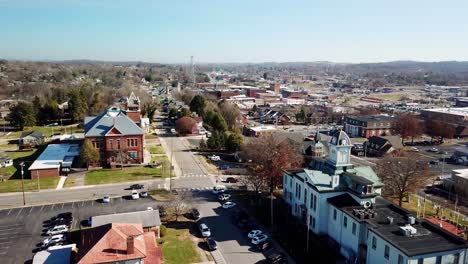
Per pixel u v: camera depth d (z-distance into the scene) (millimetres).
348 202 67375
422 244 52000
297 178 79188
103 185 99938
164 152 136875
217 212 82688
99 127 116625
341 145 71812
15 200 88500
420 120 183000
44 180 103125
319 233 70312
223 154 136750
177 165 120312
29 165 117938
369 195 66562
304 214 76375
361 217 60688
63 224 74312
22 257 62594
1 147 142875
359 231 60125
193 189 97875
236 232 73000
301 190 77625
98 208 84125
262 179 89688
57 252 58781
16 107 177375
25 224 75500
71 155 119562
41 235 70875
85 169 113188
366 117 184750
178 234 71500
